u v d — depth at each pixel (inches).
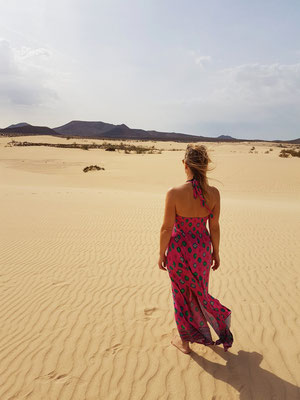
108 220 439.5
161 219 447.2
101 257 275.0
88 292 201.5
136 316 169.2
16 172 1382.9
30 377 122.8
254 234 355.3
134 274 233.0
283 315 165.8
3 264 257.8
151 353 136.4
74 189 916.0
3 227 392.2
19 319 168.4
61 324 162.2
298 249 294.2
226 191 948.6
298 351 135.0
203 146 127.0
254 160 1352.1
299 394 112.0
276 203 726.5
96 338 148.5
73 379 121.3
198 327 131.0
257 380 119.2
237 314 168.4
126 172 1343.5
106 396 112.7
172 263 128.9
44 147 2588.6
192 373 123.7
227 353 135.4
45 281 220.7
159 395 112.9
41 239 337.1
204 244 129.0
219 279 219.9
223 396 112.0
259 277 222.4
